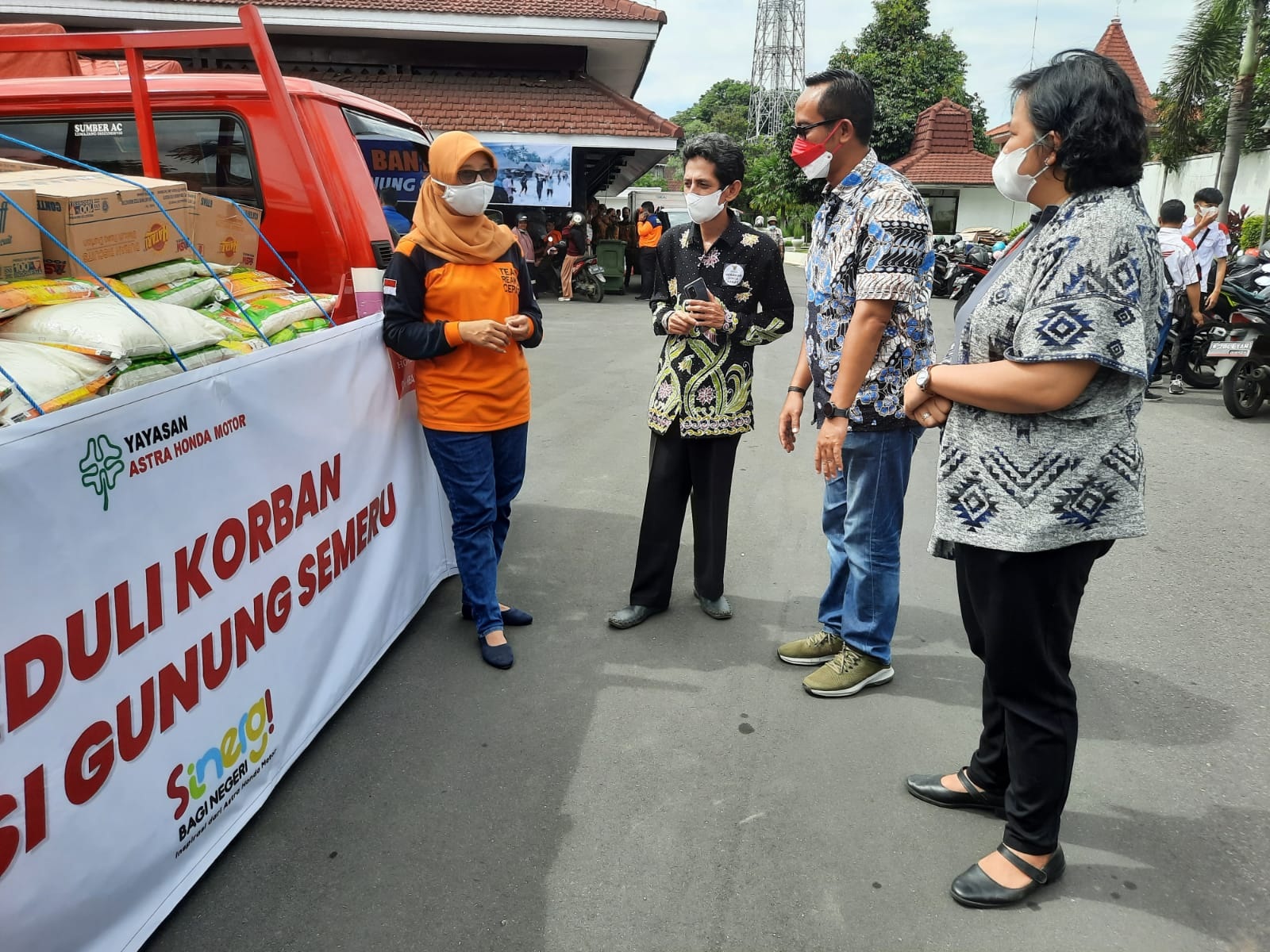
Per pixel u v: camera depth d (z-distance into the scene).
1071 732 1.95
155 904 1.84
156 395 1.74
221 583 2.00
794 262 25.78
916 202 2.47
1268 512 4.69
